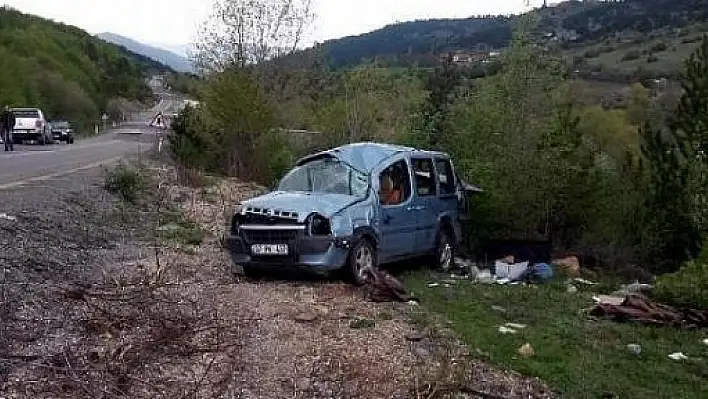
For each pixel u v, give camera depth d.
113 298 8.45
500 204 14.87
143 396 5.93
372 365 6.90
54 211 13.97
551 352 7.84
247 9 29.72
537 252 13.47
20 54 97.50
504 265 12.67
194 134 28.45
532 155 14.91
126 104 125.19
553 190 15.03
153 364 6.59
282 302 9.11
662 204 15.48
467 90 19.55
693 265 11.49
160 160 31.53
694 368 7.85
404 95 28.39
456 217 13.27
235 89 26.45
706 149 15.98
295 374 6.61
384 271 11.54
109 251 11.73
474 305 9.94
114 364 6.49
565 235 15.80
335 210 10.31
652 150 16.33
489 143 15.67
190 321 7.83
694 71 16.86
